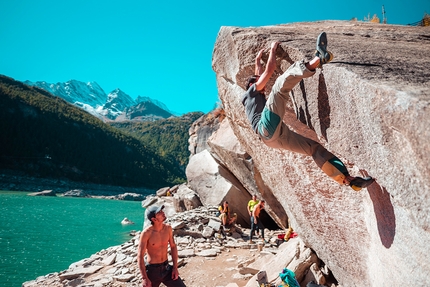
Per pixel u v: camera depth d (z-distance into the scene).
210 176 16.55
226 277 7.23
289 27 4.83
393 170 1.95
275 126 2.46
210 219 11.70
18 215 31.75
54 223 27.80
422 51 3.16
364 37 4.20
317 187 4.15
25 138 103.94
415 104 1.60
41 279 8.34
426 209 1.71
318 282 5.64
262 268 6.83
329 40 3.70
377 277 3.11
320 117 2.83
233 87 5.46
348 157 2.54
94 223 29.12
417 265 2.12
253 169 12.47
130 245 10.17
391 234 2.46
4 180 82.25
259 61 3.50
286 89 2.46
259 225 10.51
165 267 4.49
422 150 1.58
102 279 7.45
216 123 27.33
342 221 3.87
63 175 101.81
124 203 67.25
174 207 18.34
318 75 2.72
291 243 7.27
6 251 15.90
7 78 136.75
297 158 4.32
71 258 15.00
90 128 132.12
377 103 1.93
